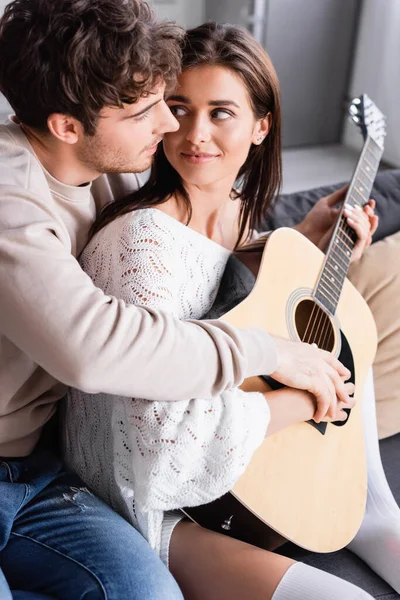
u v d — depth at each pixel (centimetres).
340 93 377
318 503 123
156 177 121
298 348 116
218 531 117
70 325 91
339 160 372
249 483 112
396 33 338
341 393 121
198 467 103
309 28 351
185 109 114
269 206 146
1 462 112
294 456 119
